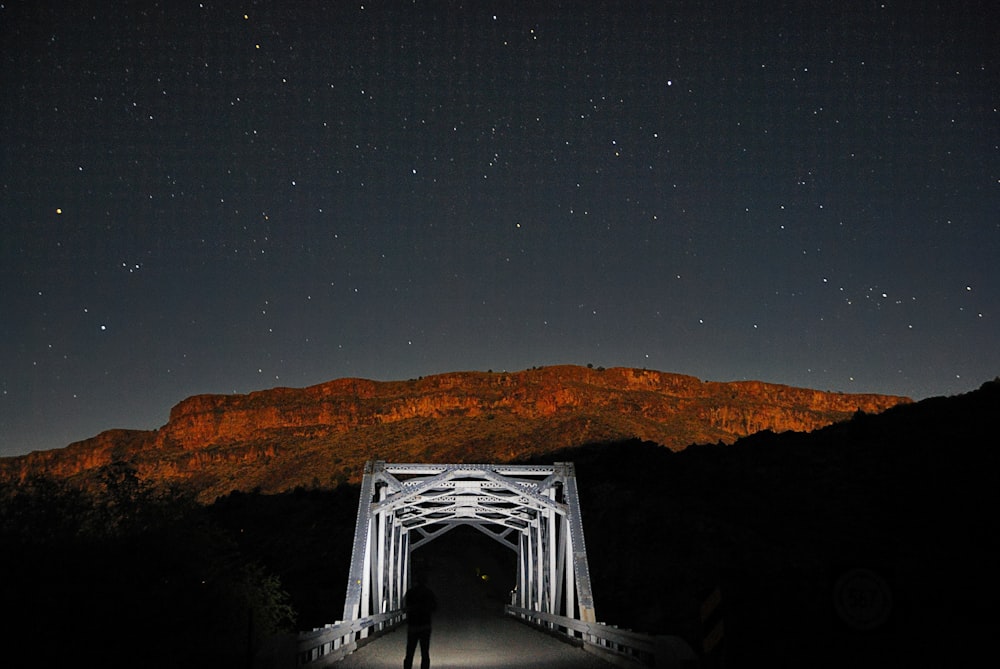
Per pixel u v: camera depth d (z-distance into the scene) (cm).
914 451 6731
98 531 2091
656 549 6075
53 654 1502
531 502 4178
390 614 3850
